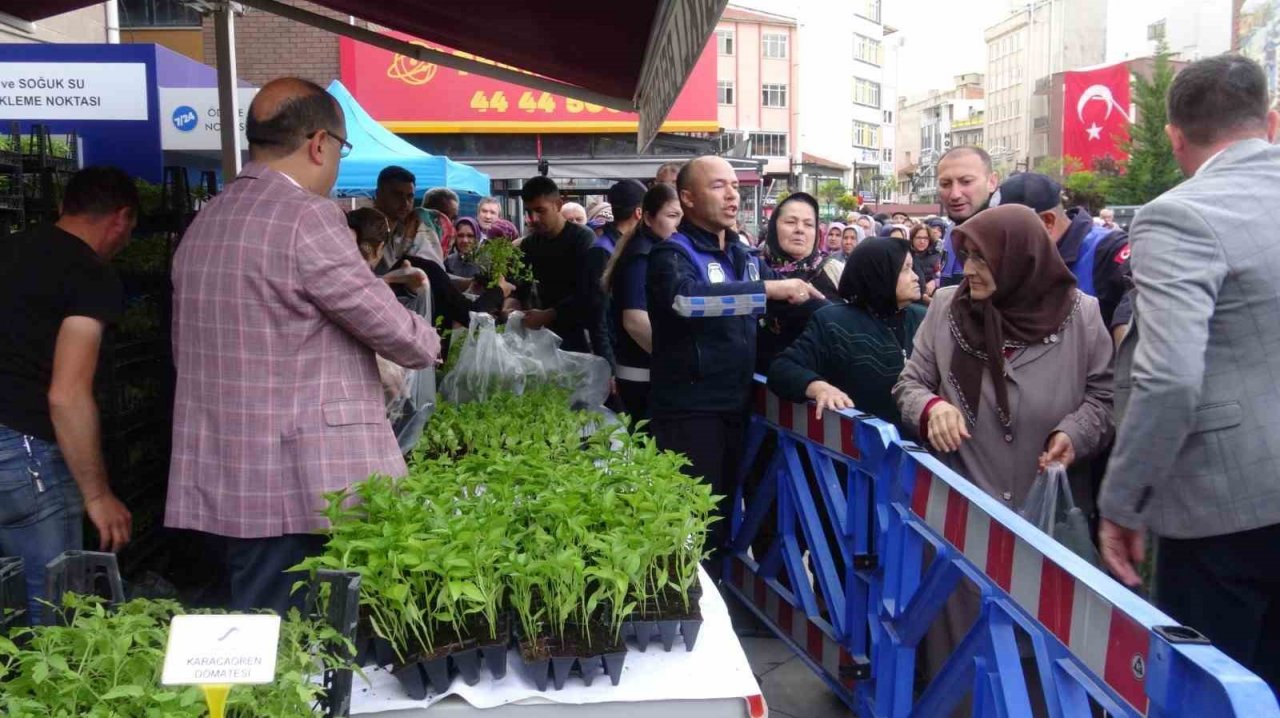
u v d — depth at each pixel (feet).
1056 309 10.46
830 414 12.02
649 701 7.11
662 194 15.65
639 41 15.01
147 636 5.58
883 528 10.55
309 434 8.72
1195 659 5.04
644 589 7.72
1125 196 129.59
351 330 8.80
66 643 5.46
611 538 7.59
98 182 11.12
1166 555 9.03
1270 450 8.27
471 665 7.14
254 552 8.86
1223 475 8.43
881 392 12.76
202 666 4.65
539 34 15.88
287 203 8.79
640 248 15.75
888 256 12.60
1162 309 8.16
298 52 50.55
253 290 8.64
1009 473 10.50
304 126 9.05
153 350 16.69
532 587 7.67
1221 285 8.24
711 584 8.87
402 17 16.92
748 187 56.59
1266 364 8.28
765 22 255.70
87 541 14.07
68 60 20.59
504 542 7.56
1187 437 8.56
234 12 21.91
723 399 13.65
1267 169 8.45
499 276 21.36
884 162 398.42
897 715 10.21
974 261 10.46
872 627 11.09
